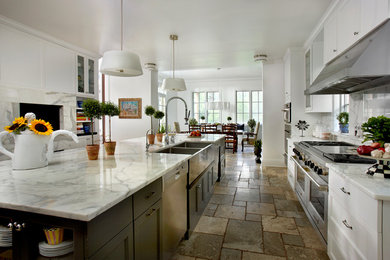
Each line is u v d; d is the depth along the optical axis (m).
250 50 4.74
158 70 6.86
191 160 2.34
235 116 9.90
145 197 1.43
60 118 4.21
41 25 3.48
